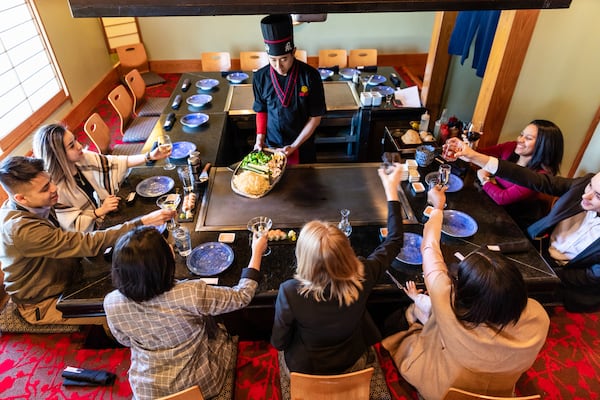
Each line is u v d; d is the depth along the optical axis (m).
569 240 2.10
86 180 2.38
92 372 1.97
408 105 3.40
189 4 1.27
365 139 3.52
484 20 3.30
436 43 3.90
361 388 1.44
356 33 5.89
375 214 2.19
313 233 1.32
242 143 3.62
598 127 2.69
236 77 3.98
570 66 2.54
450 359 1.58
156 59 5.95
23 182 1.74
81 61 4.84
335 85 3.80
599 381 2.00
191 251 1.93
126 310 1.43
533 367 2.05
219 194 2.33
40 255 1.82
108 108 5.11
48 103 4.14
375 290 1.79
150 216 1.93
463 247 1.96
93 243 1.84
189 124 3.09
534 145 2.28
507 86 2.62
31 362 2.06
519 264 1.89
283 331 1.46
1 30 3.53
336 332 1.45
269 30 2.21
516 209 2.44
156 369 1.55
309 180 2.46
